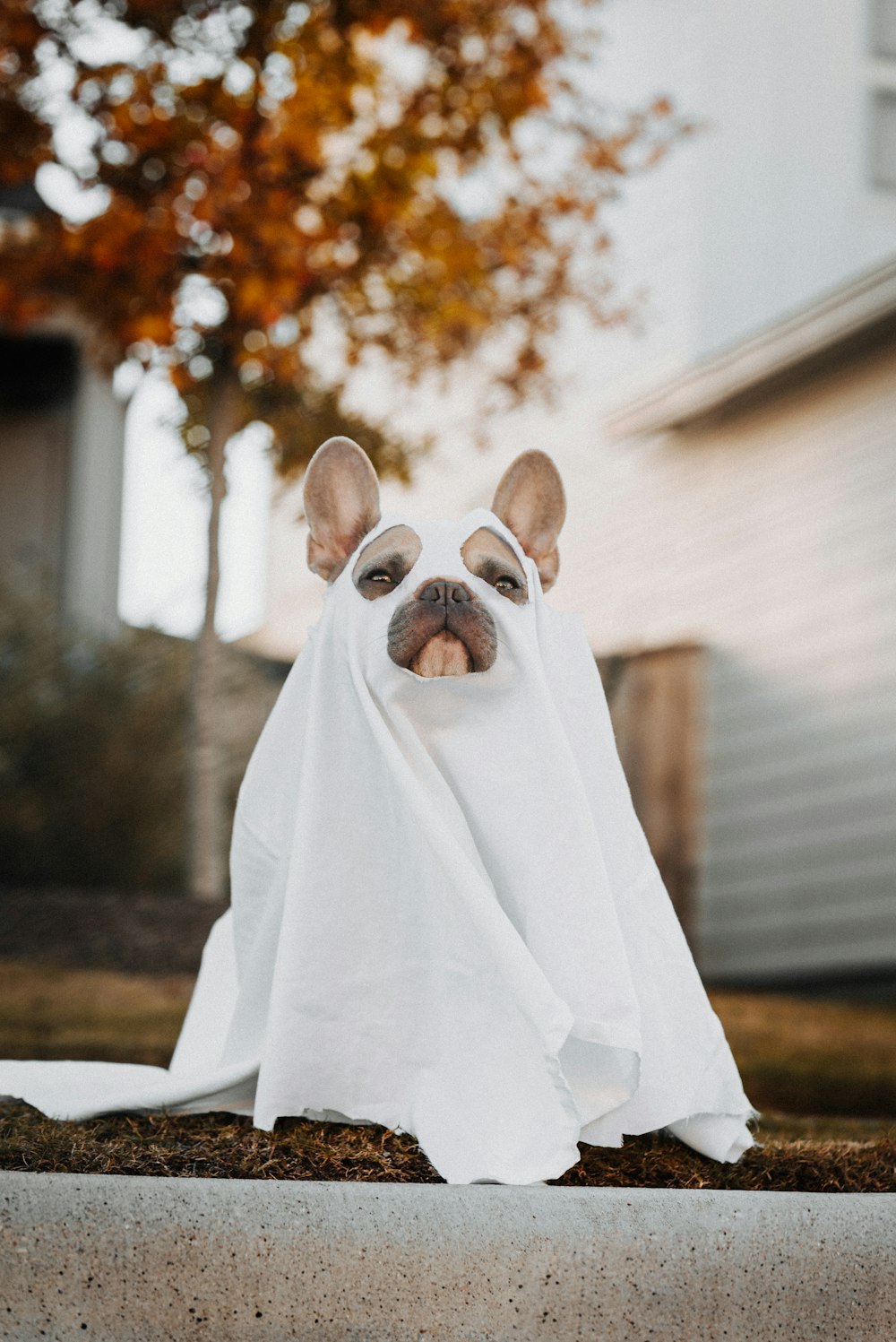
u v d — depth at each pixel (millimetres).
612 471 4805
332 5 3057
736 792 4188
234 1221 841
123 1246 825
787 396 4172
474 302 3475
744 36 4383
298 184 3131
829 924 3820
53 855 3521
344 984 1097
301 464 3658
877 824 3723
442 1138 1036
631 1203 904
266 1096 1073
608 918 1069
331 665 1146
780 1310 905
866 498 3883
